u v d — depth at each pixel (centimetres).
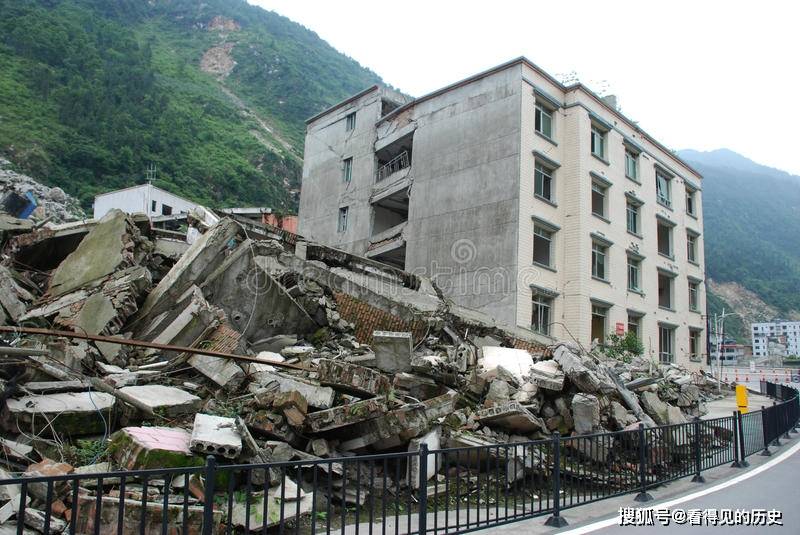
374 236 3039
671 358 3144
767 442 1200
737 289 13862
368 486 694
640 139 3059
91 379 762
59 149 5303
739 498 750
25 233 1348
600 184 2691
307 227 3566
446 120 2722
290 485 585
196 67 11625
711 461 981
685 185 3509
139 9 13250
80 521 483
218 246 1172
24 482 311
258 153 7838
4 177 3597
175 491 524
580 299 2428
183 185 6053
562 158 2589
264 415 688
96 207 4412
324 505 636
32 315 1023
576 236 2489
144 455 534
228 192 6588
